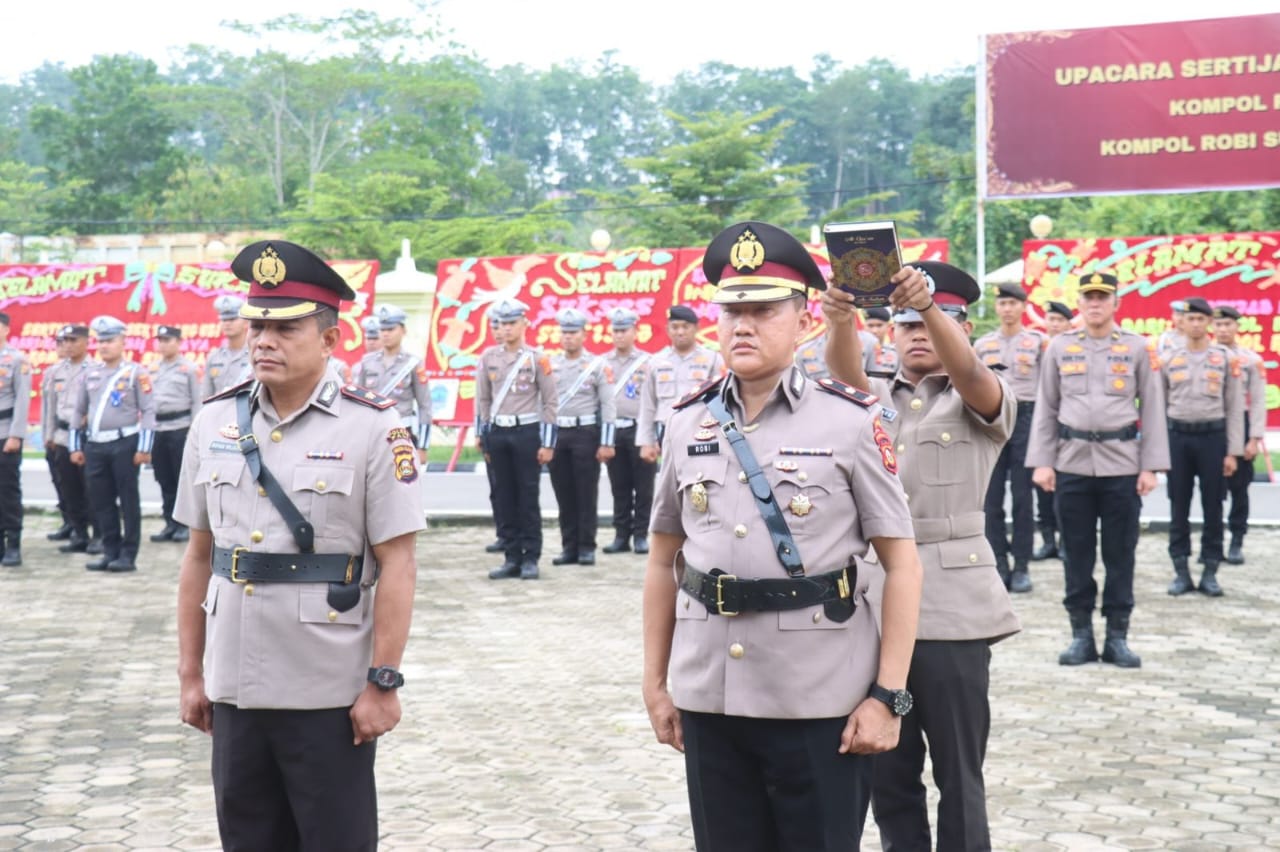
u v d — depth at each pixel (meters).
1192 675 7.79
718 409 3.49
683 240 38.44
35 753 6.26
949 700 4.42
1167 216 29.73
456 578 11.91
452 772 5.93
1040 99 19.77
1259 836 5.02
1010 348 11.16
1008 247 36.00
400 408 13.52
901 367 4.85
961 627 4.46
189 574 3.86
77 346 13.48
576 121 91.75
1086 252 17.19
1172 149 19.41
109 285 19.70
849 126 84.94
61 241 49.41
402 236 40.44
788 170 39.19
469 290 20.00
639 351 13.82
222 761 3.69
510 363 11.86
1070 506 8.15
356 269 19.66
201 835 5.11
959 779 4.41
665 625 3.60
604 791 5.65
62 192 56.72
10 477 12.64
